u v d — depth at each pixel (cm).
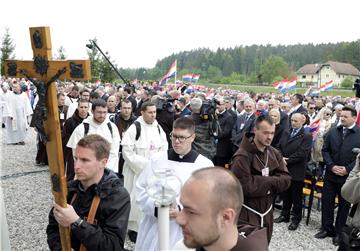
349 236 352
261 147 366
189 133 340
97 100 525
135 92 1376
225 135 798
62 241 238
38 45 216
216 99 805
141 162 505
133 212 509
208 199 144
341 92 5766
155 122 539
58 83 1630
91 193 246
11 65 228
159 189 155
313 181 633
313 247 546
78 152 241
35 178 828
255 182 351
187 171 337
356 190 372
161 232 151
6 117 1197
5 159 998
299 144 602
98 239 230
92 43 1127
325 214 577
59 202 226
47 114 218
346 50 9188
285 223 645
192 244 148
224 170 154
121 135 651
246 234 173
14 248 488
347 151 545
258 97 2277
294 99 896
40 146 934
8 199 680
